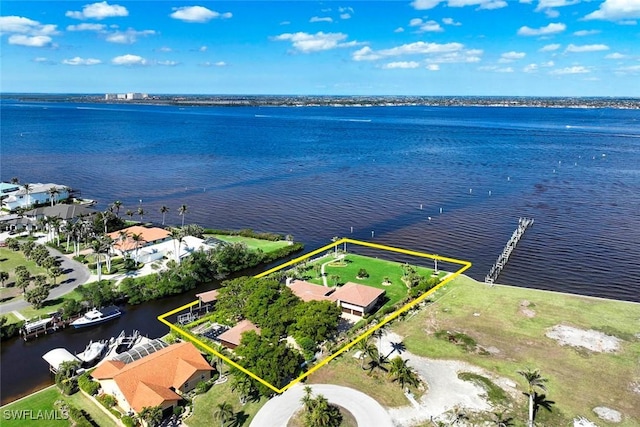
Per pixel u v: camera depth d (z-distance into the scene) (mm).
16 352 84188
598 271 120062
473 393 69125
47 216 146875
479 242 143375
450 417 63875
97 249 111438
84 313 96000
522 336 85000
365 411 64500
